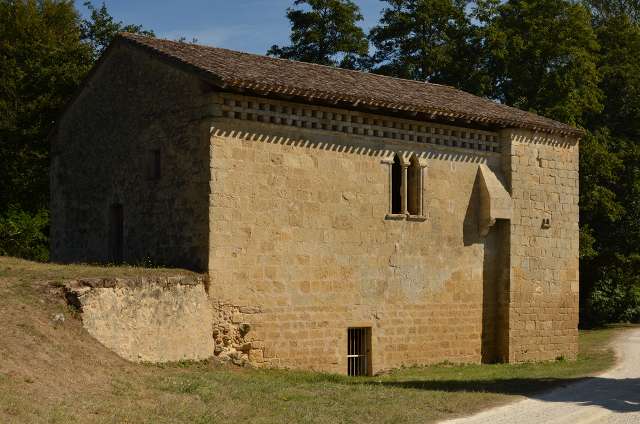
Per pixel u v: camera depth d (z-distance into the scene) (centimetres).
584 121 4312
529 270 2617
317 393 1689
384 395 1683
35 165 3669
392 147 2352
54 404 1281
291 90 2083
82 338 1669
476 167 2545
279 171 2130
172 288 1902
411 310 2375
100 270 1919
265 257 2097
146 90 2292
